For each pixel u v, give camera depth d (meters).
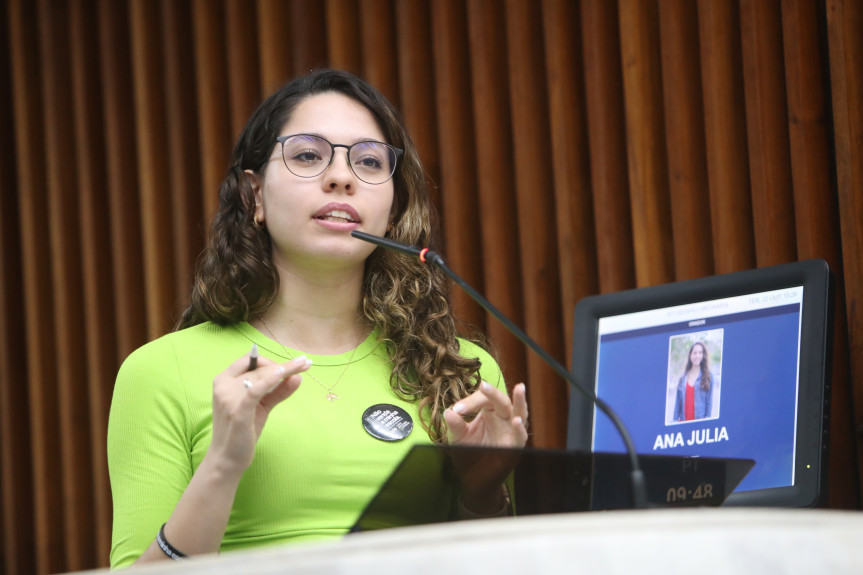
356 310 3.71
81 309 6.54
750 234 4.95
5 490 6.48
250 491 3.20
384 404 3.46
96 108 6.56
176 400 3.30
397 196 3.84
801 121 4.70
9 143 6.73
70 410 6.40
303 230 3.43
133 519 3.12
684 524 1.42
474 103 5.68
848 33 4.62
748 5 4.90
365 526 2.37
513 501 2.43
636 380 3.67
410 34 5.89
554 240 5.54
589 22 5.41
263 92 6.12
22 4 6.67
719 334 3.57
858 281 4.48
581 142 5.50
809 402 3.33
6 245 6.68
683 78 5.12
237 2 6.27
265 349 3.51
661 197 5.20
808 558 1.39
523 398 2.98
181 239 6.27
